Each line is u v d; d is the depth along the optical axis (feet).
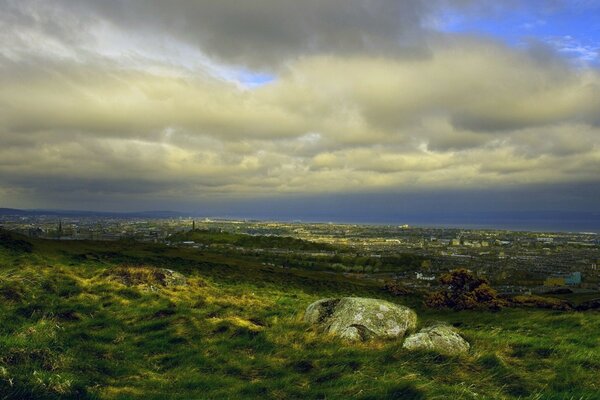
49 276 77.15
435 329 50.31
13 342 37.58
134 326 56.59
